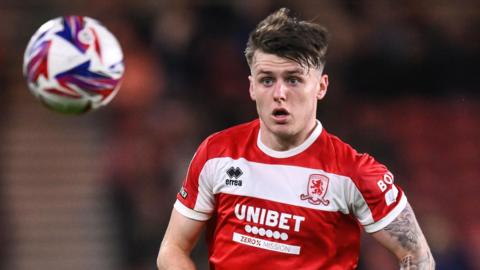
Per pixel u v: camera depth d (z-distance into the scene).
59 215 47.28
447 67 51.00
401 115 49.91
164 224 42.34
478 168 50.84
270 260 16.03
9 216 46.75
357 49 49.97
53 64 15.66
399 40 50.31
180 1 48.69
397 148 49.38
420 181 49.41
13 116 50.22
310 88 15.83
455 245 42.84
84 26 15.98
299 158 16.16
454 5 53.66
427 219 43.56
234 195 16.28
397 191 16.22
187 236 17.06
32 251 45.91
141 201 43.19
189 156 44.94
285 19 15.87
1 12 51.31
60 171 48.72
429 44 50.84
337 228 16.08
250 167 16.28
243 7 48.81
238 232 16.27
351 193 15.96
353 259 16.39
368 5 51.25
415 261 16.19
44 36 15.84
